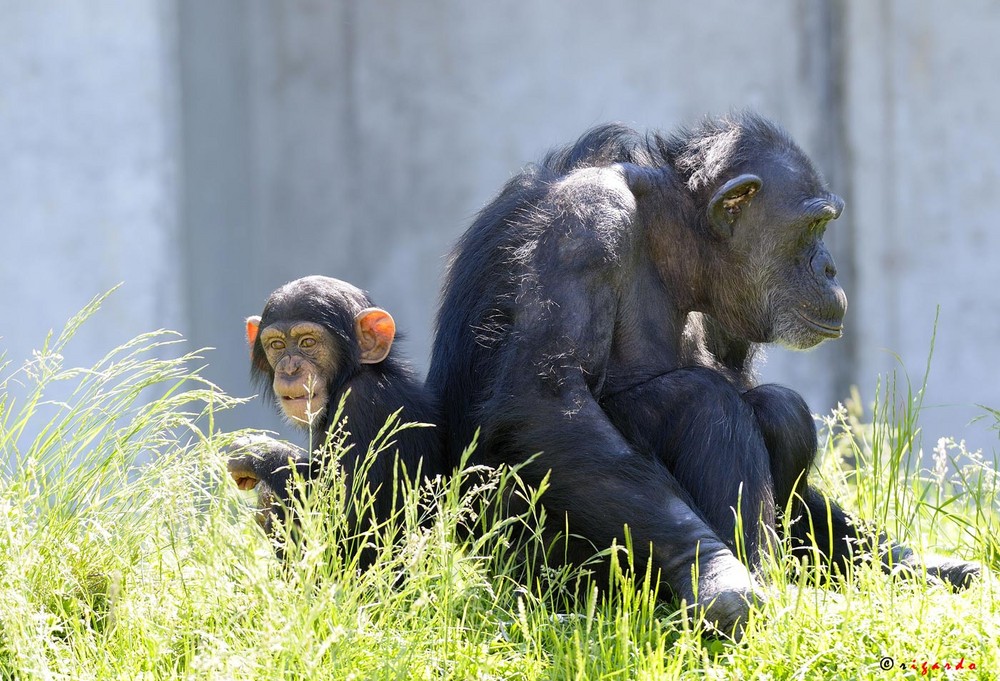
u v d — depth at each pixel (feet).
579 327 34.32
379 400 36.52
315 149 105.09
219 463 31.71
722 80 101.55
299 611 28.12
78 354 85.87
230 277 97.76
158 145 86.99
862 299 98.63
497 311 36.06
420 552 30.19
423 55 104.42
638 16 102.32
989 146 98.78
